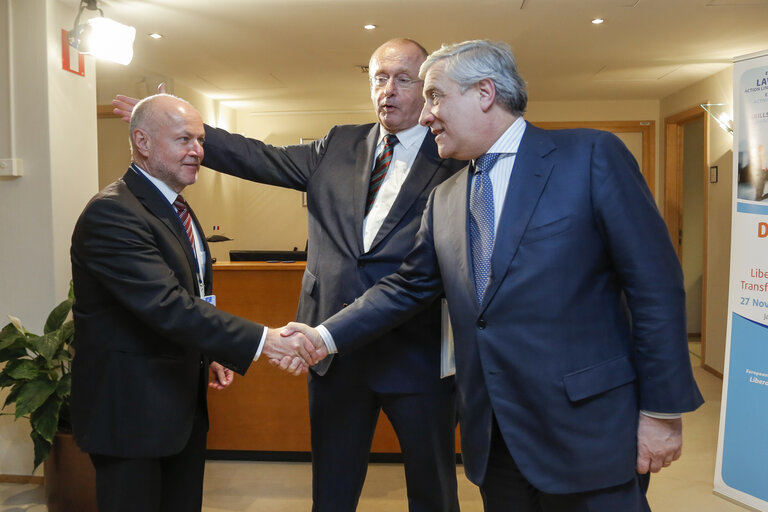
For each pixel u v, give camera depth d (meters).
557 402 1.28
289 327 1.74
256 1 3.77
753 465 2.84
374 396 1.92
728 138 5.18
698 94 5.94
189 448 1.92
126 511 1.71
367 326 1.69
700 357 5.95
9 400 2.71
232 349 1.70
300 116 7.96
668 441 1.28
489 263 1.37
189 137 1.75
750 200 2.90
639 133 7.00
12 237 3.16
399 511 2.77
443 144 1.43
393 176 1.88
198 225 1.97
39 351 2.63
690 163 6.85
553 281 1.28
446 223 1.50
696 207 6.86
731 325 2.97
